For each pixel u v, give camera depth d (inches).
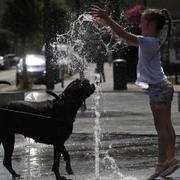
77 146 545.6
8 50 3865.7
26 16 1507.1
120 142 566.6
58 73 1494.8
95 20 403.9
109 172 422.0
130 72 1533.0
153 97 371.9
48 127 387.2
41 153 514.3
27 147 544.1
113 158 481.7
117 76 1306.6
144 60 369.4
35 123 388.2
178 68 1546.5
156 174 381.4
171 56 1375.5
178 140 562.6
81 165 450.9
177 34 1357.0
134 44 370.0
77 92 386.9
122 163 458.3
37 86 1529.3
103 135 613.3
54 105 389.1
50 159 484.1
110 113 837.2
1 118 392.2
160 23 374.3
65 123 386.6
